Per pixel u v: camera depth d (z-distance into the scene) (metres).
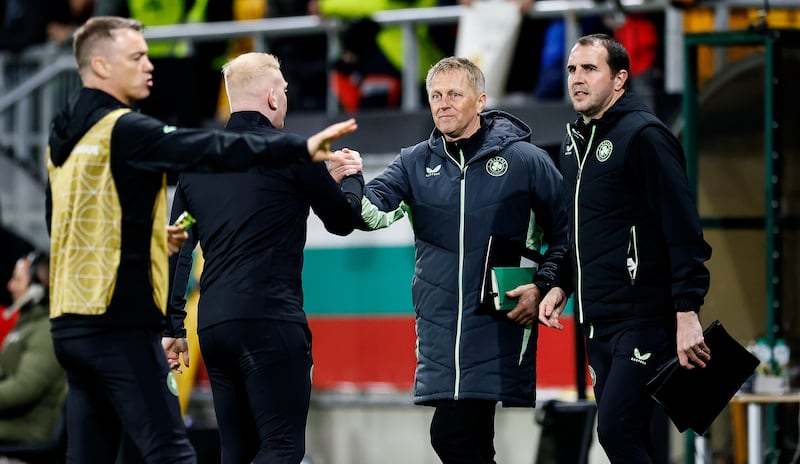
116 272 15.88
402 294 29.64
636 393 18.14
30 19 35.00
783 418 25.94
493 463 19.62
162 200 16.20
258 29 32.19
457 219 19.44
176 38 32.97
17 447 25.47
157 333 16.34
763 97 27.02
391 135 30.06
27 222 33.62
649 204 18.23
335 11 31.11
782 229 26.36
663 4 28.17
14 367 27.17
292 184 18.02
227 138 15.46
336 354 30.33
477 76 19.52
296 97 32.41
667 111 28.25
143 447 16.02
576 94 18.58
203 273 18.33
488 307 19.16
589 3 28.88
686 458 25.53
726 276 26.94
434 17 30.20
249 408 18.53
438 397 19.23
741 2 27.78
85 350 15.96
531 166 19.52
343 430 30.08
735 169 27.08
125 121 15.84
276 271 17.98
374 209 19.17
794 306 26.55
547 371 28.72
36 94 34.06
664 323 18.33
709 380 18.30
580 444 23.97
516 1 29.27
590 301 18.62
